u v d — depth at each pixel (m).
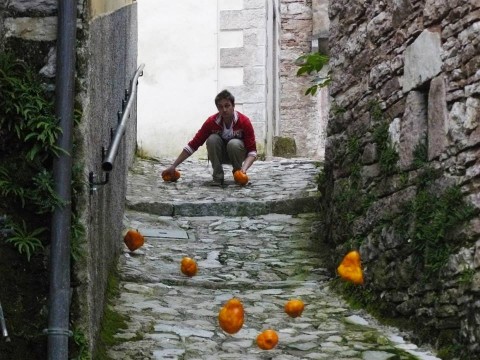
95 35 4.29
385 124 5.58
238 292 5.83
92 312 4.04
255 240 7.10
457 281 4.37
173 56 11.21
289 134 16.98
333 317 5.35
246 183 8.87
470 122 4.36
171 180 9.00
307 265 6.49
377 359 4.50
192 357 4.46
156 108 11.07
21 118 3.78
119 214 6.33
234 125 8.91
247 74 11.27
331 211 6.66
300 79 17.05
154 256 6.50
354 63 6.24
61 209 3.73
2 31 3.90
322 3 16.84
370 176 5.80
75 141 3.87
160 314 5.16
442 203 4.59
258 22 11.32
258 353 4.59
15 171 3.78
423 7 5.03
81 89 3.92
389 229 5.29
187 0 11.30
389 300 5.24
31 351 3.74
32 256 3.79
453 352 4.37
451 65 4.61
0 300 3.72
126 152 8.06
